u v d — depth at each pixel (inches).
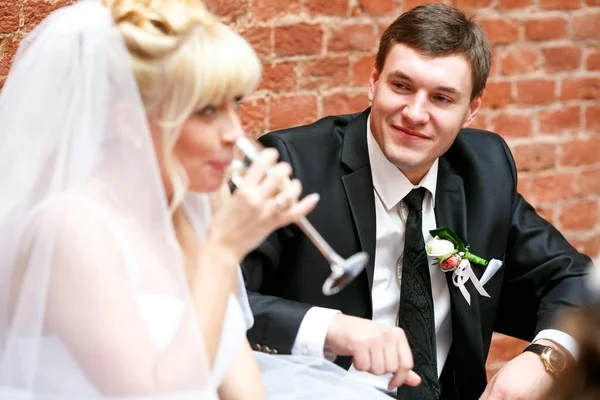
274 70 110.1
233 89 52.5
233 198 52.3
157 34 51.4
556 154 129.3
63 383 50.1
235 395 65.5
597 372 34.3
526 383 75.7
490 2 121.7
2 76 89.4
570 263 88.2
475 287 84.0
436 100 77.5
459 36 77.1
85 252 50.0
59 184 52.4
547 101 127.4
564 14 126.3
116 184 52.7
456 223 85.4
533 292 89.4
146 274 52.4
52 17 56.6
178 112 52.1
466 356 84.0
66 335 49.9
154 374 49.5
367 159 82.7
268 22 108.6
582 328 34.9
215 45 51.9
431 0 117.9
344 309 80.7
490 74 123.4
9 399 50.5
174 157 54.1
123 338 49.3
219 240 52.5
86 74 52.1
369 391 72.0
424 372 80.7
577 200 131.6
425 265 82.7
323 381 72.0
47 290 50.1
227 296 52.8
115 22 52.8
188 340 50.3
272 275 81.0
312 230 57.8
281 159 81.4
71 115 52.5
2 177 53.6
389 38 79.5
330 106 114.1
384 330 68.2
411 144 78.1
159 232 53.1
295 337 71.9
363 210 81.4
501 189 88.1
